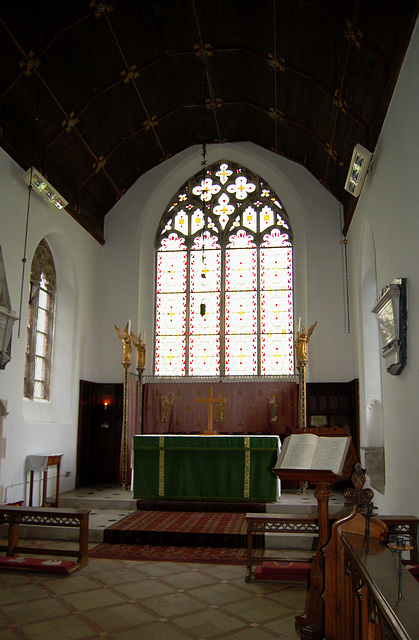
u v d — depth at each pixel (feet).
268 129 46.19
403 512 24.64
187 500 35.37
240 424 45.75
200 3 33.81
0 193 32.55
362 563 10.96
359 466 14.94
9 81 31.65
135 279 48.91
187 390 47.11
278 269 49.85
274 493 34.68
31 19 29.76
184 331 49.90
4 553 26.03
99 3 31.45
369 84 29.17
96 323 48.06
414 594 8.87
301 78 35.96
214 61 39.60
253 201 51.26
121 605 18.86
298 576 21.57
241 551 27.07
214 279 50.52
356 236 39.24
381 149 28.37
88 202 46.83
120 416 46.52
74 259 43.52
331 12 27.84
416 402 22.02
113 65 36.76
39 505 36.27
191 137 49.65
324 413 44.32
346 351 44.91
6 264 33.01
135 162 48.42
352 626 12.76
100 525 30.30
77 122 38.78
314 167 46.73
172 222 52.06
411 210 22.29
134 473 36.17
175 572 23.21
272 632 16.52
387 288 23.67
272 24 33.04
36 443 36.42
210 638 16.05
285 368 48.03
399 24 23.25
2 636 16.12
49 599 19.47
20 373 34.60
